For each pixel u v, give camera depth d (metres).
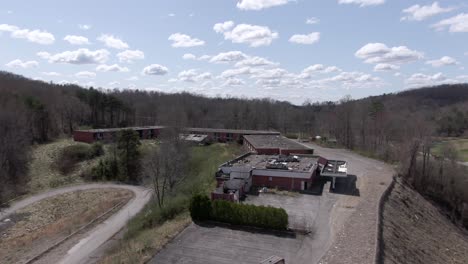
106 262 25.39
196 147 74.25
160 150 48.50
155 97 161.88
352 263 22.61
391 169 55.69
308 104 173.00
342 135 87.50
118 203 47.00
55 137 85.44
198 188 41.25
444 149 68.00
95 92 104.75
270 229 29.19
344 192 40.44
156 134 91.44
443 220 45.50
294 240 27.11
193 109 132.12
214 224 30.31
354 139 84.00
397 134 76.31
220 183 41.56
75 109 97.25
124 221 39.44
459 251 35.41
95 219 40.34
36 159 66.06
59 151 69.31
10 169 58.50
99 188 55.62
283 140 70.75
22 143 64.31
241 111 125.75
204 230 29.02
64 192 53.44
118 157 65.00
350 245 25.52
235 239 27.27
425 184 55.50
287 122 121.56
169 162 45.31
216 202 30.70
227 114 127.88
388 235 28.97
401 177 52.97
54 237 35.66
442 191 54.91
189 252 25.06
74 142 77.06
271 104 143.00
